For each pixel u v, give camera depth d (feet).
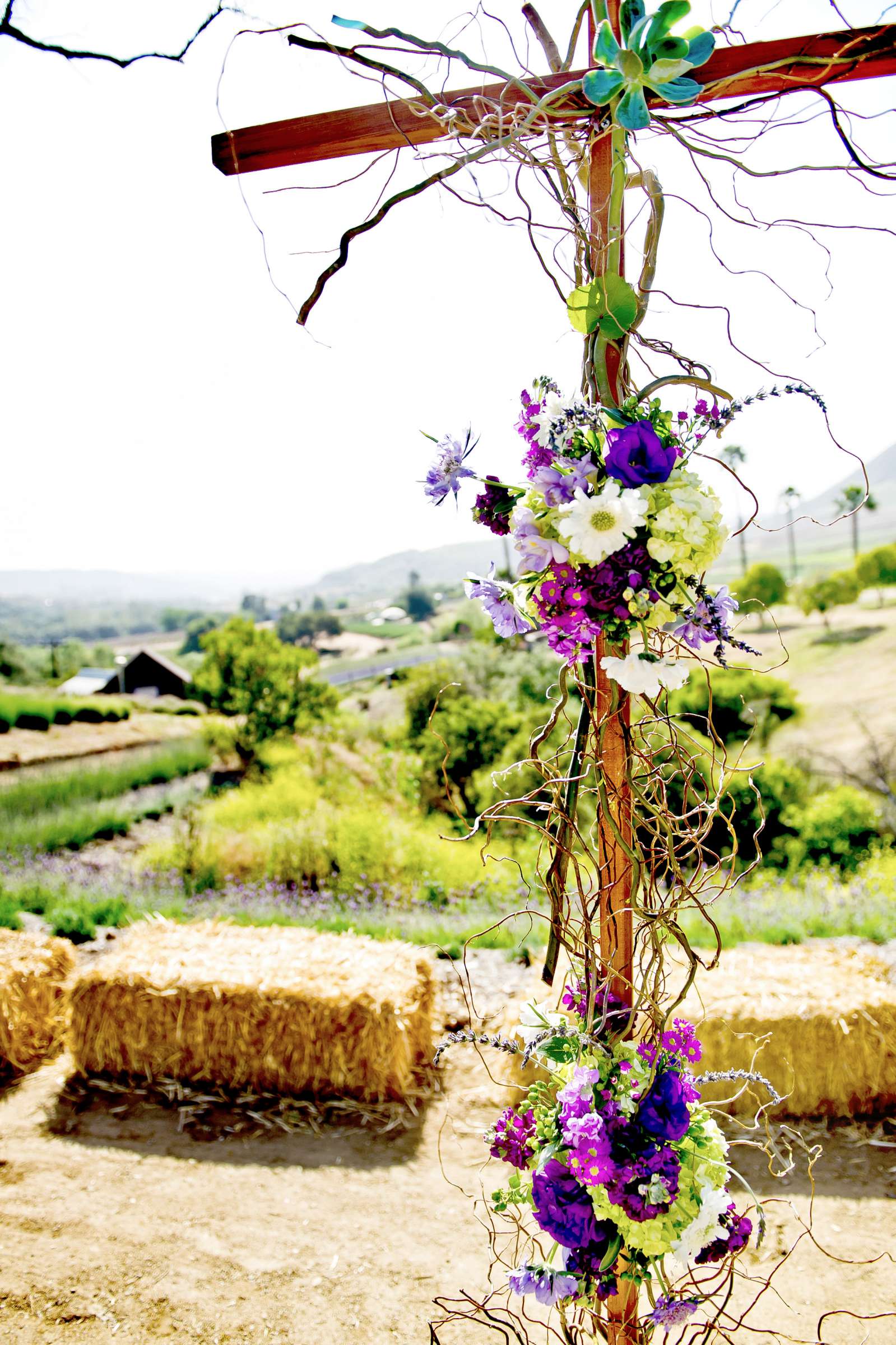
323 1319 6.61
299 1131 9.37
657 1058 4.05
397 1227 7.76
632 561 3.57
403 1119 9.61
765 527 3.84
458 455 3.95
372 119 4.30
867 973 10.33
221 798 28.53
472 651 30.94
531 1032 4.33
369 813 22.35
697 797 4.23
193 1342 6.38
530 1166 4.10
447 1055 10.96
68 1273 7.09
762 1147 4.51
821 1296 6.70
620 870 4.22
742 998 9.56
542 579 3.69
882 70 3.98
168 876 19.79
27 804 28.32
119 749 36.91
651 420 3.86
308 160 4.44
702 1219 3.84
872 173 4.13
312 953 11.05
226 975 10.28
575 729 4.46
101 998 10.22
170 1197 8.19
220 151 4.56
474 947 14.34
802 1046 9.18
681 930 4.14
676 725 4.18
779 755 27.07
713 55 4.01
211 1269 7.18
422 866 19.90
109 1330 6.48
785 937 13.75
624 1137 3.88
